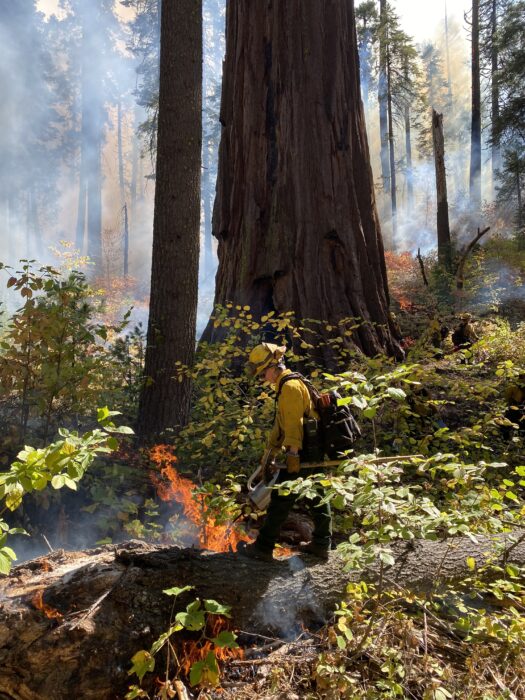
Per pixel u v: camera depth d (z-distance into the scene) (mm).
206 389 6008
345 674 2725
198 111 7023
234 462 5844
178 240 6844
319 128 10062
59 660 2617
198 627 2617
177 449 6129
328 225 9844
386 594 3223
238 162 10430
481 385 5980
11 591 2867
